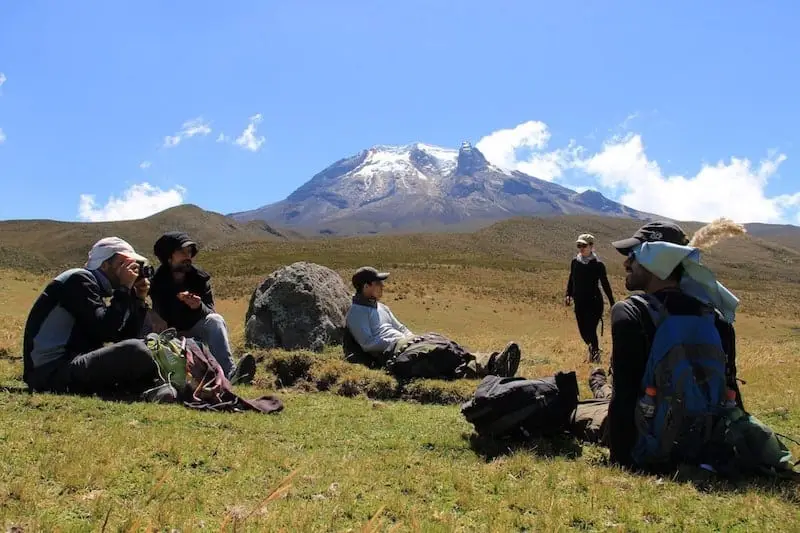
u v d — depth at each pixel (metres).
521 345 16.62
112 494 4.39
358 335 10.27
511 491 4.87
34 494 4.26
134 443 5.33
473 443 6.30
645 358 5.50
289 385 9.70
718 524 4.38
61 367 7.13
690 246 5.69
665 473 5.38
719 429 5.33
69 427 5.78
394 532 3.93
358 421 7.07
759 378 10.34
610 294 12.90
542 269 68.44
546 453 5.97
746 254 162.38
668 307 5.46
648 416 5.37
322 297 12.41
